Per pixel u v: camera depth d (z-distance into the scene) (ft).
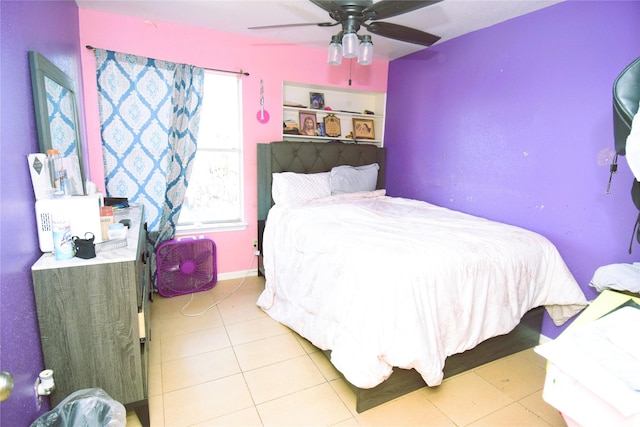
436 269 5.49
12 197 3.82
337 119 12.04
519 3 7.41
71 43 7.04
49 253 4.52
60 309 4.27
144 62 8.65
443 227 7.56
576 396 3.23
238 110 10.40
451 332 5.67
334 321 5.90
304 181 10.25
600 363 3.17
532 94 7.88
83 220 4.61
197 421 5.24
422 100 10.96
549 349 3.42
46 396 4.43
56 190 4.86
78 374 4.50
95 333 4.48
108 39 8.35
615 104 4.07
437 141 10.52
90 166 8.48
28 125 4.41
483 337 6.10
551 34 7.45
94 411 4.16
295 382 6.16
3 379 2.88
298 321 7.18
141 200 9.25
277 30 9.44
